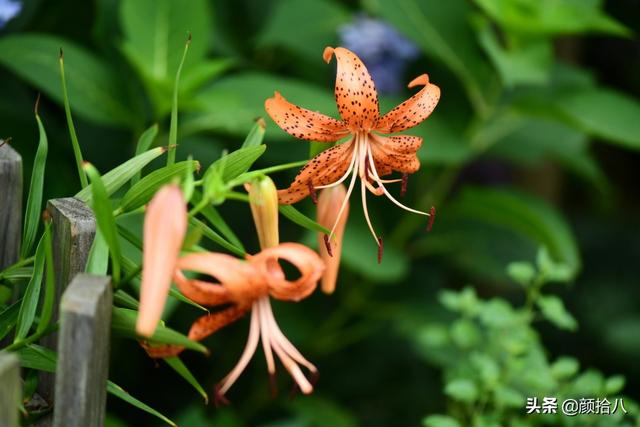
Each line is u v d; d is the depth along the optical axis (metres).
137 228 1.50
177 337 1.04
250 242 1.98
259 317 1.08
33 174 1.17
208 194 1.08
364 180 1.15
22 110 1.73
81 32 1.93
